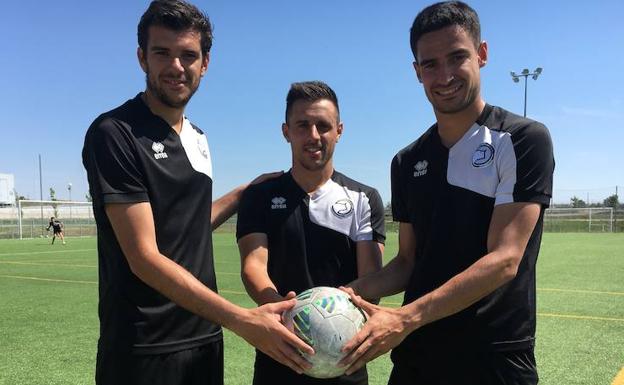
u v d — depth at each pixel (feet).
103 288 8.27
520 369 7.88
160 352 8.11
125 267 8.01
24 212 132.26
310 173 9.98
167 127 8.41
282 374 9.41
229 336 20.53
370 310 7.74
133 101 8.40
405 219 9.41
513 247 7.37
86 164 8.15
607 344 19.47
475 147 8.06
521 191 7.53
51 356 18.07
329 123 9.62
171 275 7.53
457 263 8.13
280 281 9.75
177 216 8.36
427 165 8.64
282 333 7.27
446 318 8.16
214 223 10.79
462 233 8.08
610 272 42.42
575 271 43.14
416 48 8.17
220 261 55.67
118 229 7.69
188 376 8.46
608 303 28.09
